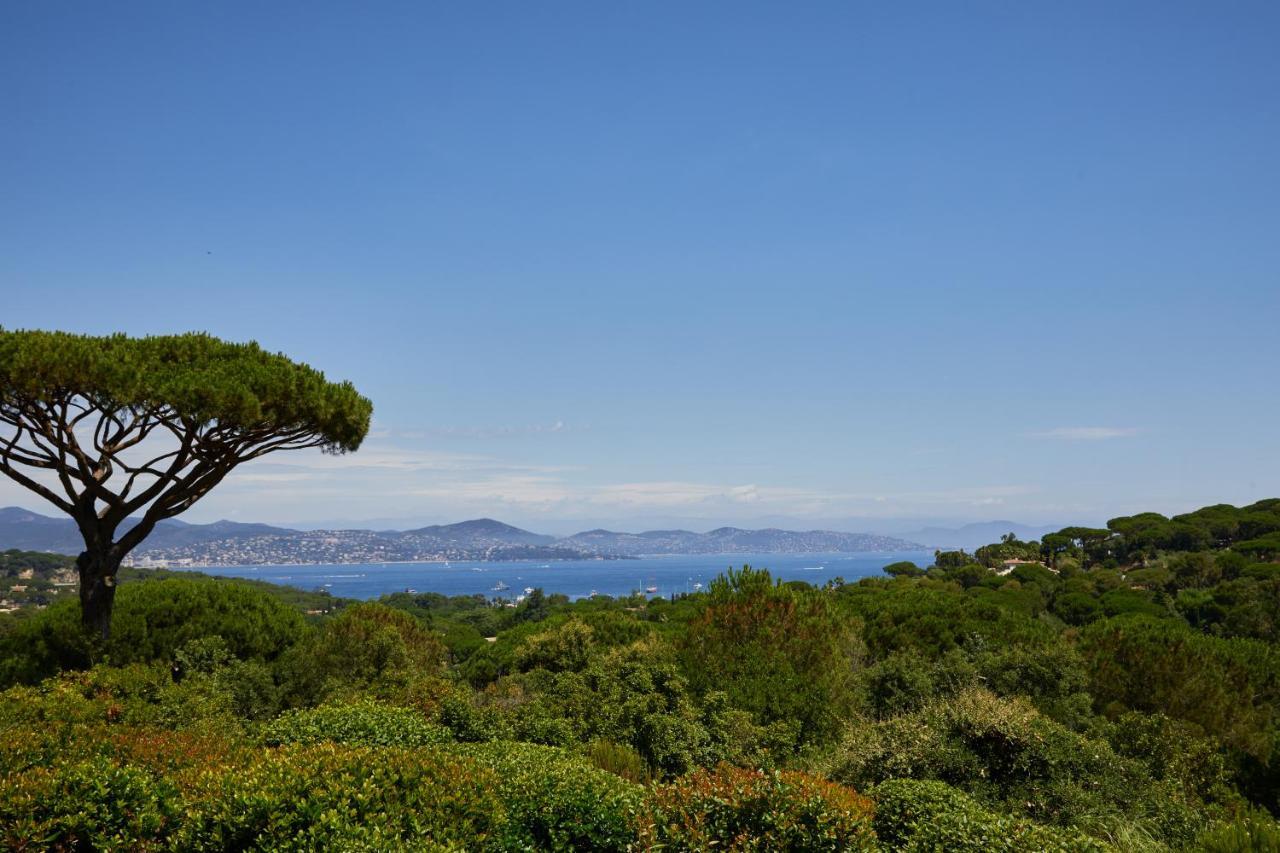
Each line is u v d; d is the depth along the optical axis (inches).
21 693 358.6
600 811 241.1
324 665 534.6
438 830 218.1
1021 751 332.8
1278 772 494.9
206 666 503.5
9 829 202.7
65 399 501.7
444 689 473.7
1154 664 558.3
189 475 570.3
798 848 227.0
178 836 212.2
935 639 677.3
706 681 522.6
